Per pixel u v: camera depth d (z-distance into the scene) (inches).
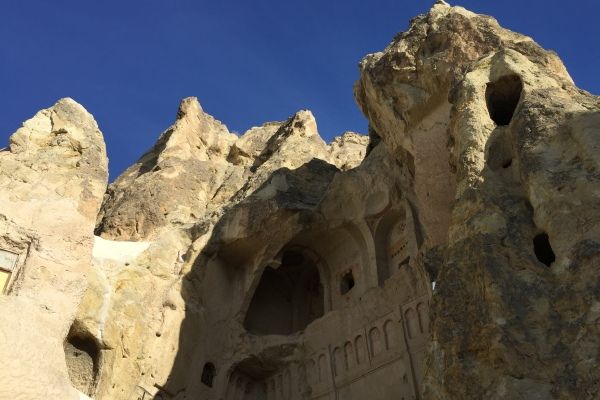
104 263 770.2
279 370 864.3
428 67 717.3
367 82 810.2
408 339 730.8
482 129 526.9
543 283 375.9
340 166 1405.0
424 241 725.9
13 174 615.2
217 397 819.4
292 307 1015.6
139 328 748.6
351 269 922.7
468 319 376.8
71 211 609.6
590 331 331.0
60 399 460.4
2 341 449.4
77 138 696.4
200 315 848.9
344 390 772.0
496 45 684.1
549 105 500.1
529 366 334.0
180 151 1384.1
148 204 1169.4
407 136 733.3
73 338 683.4
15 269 548.1
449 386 354.0
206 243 914.1
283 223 923.4
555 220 401.4
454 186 644.1
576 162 430.0
